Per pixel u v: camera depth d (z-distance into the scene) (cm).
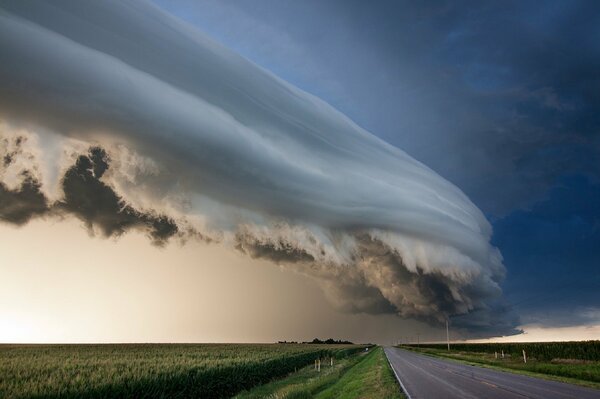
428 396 1686
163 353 4894
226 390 2530
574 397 1565
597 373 2517
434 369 3422
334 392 2125
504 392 1764
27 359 3538
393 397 1656
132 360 3350
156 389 1933
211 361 3161
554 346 5256
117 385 1800
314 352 5516
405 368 3556
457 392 1803
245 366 2839
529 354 5572
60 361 3228
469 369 3419
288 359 4006
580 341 5594
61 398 1619
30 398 1587
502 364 4109
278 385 2897
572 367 3152
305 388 2206
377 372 2995
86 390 1686
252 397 2334
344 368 4088
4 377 2059
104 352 5131
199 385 2238
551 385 2045
